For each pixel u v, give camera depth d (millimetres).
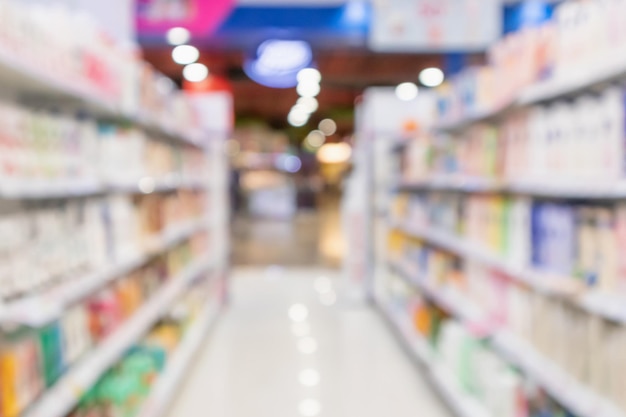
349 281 7434
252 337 5805
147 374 3375
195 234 5711
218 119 6762
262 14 6469
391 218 6547
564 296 2314
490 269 3318
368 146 7230
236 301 7668
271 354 5219
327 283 9133
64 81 2285
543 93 2432
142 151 3561
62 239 2445
